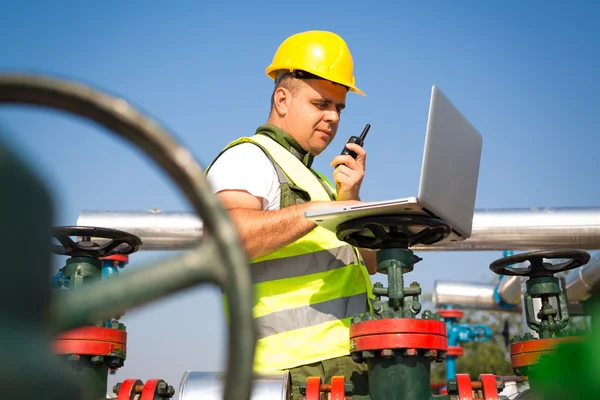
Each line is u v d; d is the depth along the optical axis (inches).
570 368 34.6
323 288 102.5
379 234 86.6
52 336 19.4
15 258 18.2
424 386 86.4
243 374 19.8
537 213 161.3
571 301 197.0
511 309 245.6
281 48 118.6
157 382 90.9
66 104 19.5
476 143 98.2
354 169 108.3
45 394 18.7
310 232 104.7
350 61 118.1
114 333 90.5
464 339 250.5
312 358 98.7
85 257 95.6
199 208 20.0
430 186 82.1
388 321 85.0
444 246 163.8
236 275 20.1
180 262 20.1
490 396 86.0
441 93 85.9
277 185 106.6
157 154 19.7
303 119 114.0
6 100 19.6
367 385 100.3
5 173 18.0
